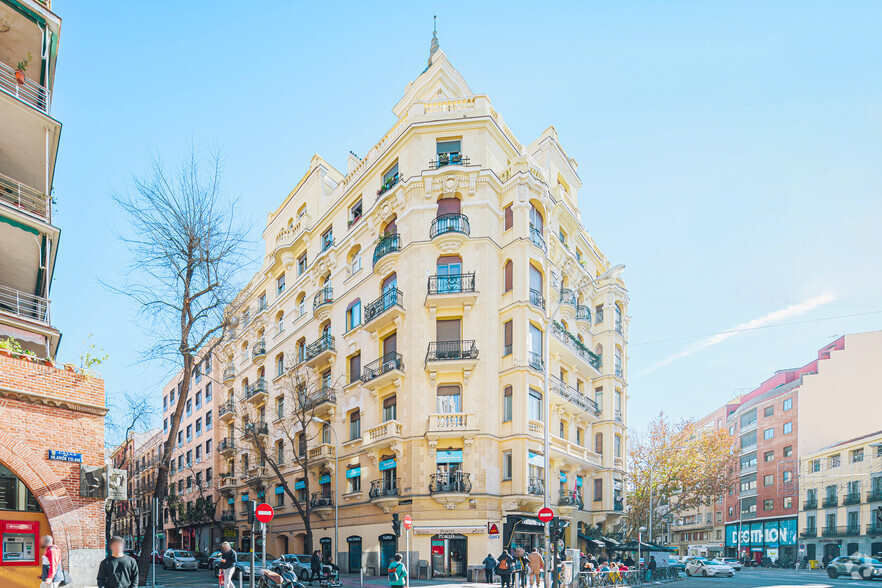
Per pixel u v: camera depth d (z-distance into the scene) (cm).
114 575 908
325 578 2570
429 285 3031
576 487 3638
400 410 3030
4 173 2108
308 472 3725
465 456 2839
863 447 5631
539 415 2995
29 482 1490
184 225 2170
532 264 3145
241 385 5025
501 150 3378
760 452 7281
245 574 2645
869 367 6456
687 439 5281
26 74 2139
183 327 2170
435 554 2758
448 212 3175
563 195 3894
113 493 1609
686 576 4078
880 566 3456
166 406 7069
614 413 3991
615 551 3625
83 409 1617
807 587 2670
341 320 3700
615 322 4241
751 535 7262
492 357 2986
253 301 4941
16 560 1487
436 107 3347
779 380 7619
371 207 3500
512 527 2800
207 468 5447
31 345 1914
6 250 2009
